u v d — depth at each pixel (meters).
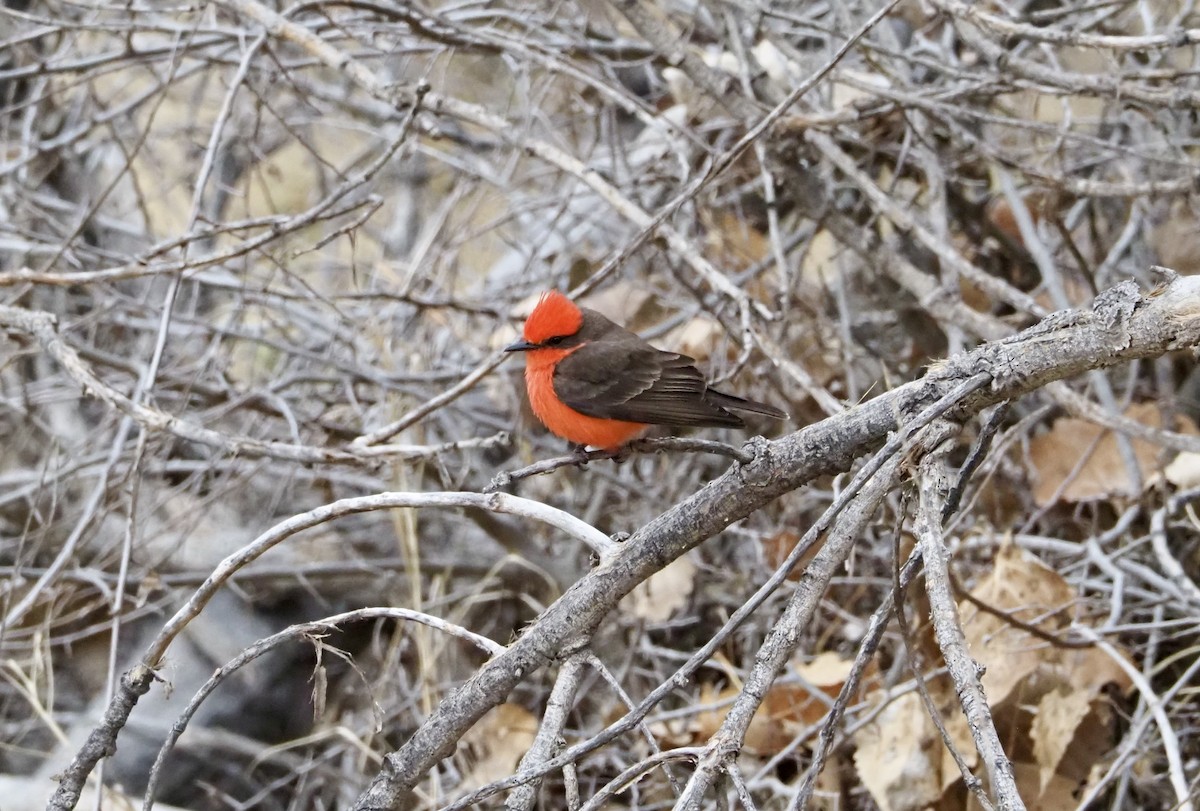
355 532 12.62
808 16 12.63
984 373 5.34
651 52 12.62
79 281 8.29
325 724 12.02
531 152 9.70
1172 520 9.94
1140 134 11.95
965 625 8.88
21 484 12.86
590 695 11.49
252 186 17.06
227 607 12.25
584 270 12.26
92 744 6.20
